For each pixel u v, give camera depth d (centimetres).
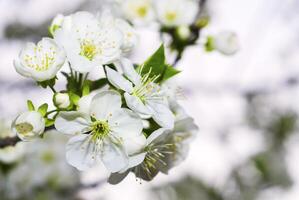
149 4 42
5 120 42
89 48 33
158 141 33
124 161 32
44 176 48
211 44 42
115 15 42
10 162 47
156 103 33
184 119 34
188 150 34
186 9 42
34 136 32
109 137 32
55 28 35
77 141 32
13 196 48
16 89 54
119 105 32
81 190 49
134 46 35
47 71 32
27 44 33
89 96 32
